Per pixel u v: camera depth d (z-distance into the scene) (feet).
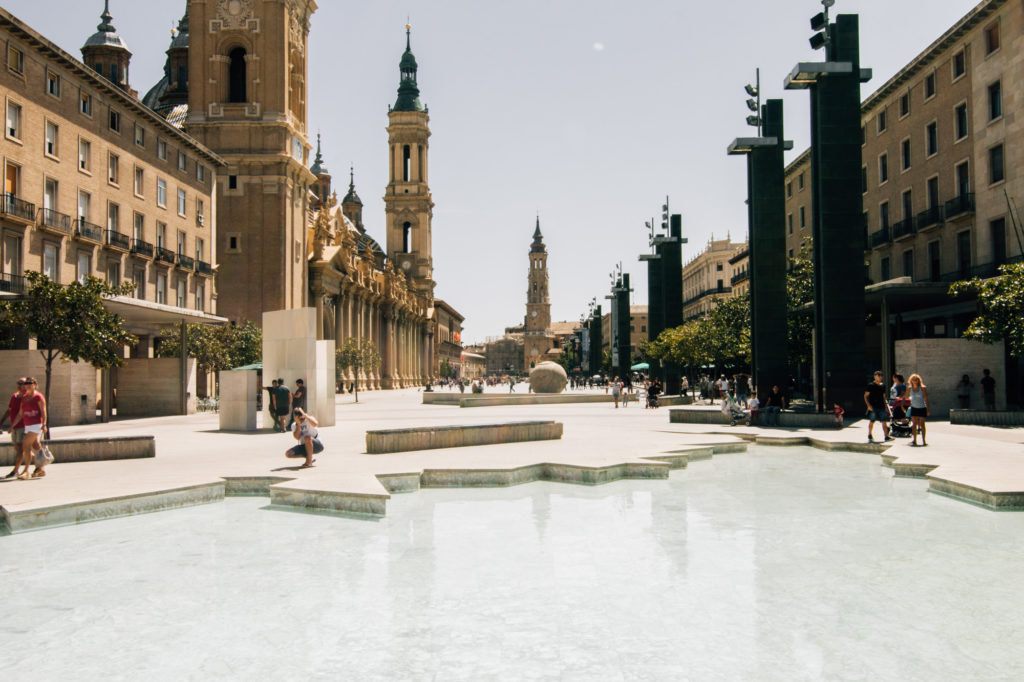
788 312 129.80
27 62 115.75
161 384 120.67
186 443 67.10
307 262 247.70
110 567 26.99
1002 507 36.01
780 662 18.04
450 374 617.62
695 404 144.15
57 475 44.32
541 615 21.65
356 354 247.09
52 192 122.72
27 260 115.55
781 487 43.62
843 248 84.79
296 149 229.66
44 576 25.84
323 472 44.19
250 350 163.53
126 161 143.33
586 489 43.52
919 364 93.66
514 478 45.24
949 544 29.53
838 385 84.17
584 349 382.83
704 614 21.62
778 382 100.37
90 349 89.40
